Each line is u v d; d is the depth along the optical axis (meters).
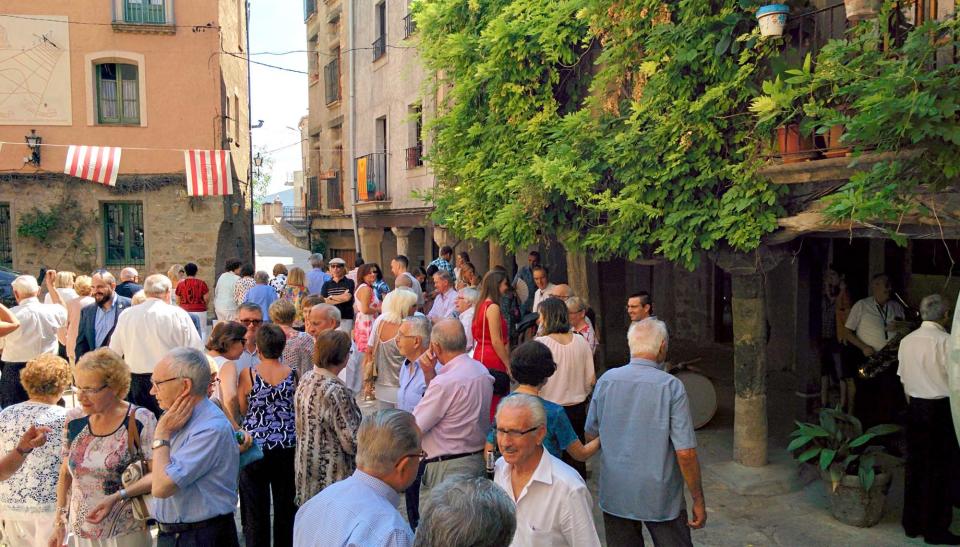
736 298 6.46
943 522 5.19
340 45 22.31
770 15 5.51
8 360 7.21
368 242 19.64
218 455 3.50
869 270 9.67
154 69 16.86
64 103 16.45
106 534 3.56
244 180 21.69
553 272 11.75
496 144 9.66
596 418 4.16
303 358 5.58
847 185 4.66
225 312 11.54
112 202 16.94
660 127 6.46
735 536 5.48
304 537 2.49
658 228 6.66
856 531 5.50
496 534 1.99
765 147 5.74
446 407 4.33
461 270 10.12
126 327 6.43
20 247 16.45
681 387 3.88
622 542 4.04
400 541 2.38
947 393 5.14
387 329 6.41
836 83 4.99
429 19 10.96
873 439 7.07
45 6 16.25
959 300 2.76
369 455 2.58
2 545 4.05
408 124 16.42
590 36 8.43
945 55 4.59
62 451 3.84
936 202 4.60
